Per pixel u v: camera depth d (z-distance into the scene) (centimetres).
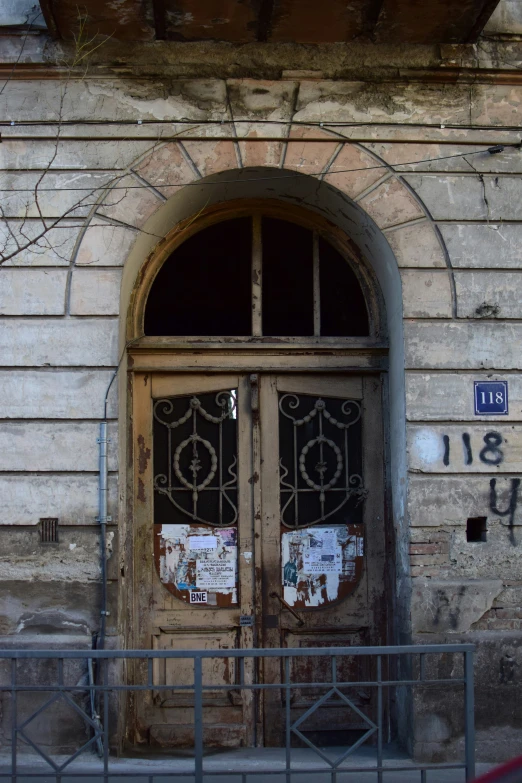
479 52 577
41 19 560
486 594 538
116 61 562
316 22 543
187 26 545
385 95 578
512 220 574
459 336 561
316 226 626
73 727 514
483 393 557
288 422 603
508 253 570
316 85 576
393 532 585
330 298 623
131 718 561
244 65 568
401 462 562
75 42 555
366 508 596
